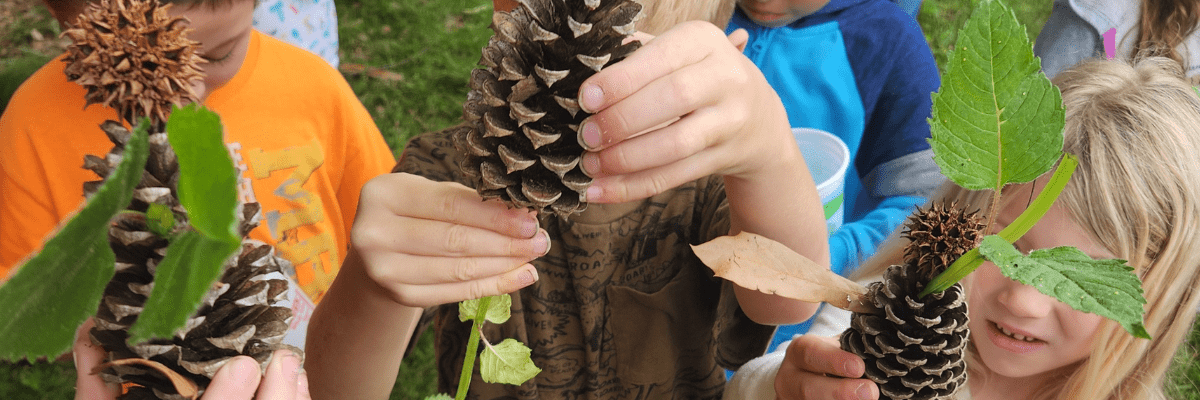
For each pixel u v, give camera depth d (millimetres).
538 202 469
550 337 809
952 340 516
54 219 915
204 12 728
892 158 1222
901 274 522
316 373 759
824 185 878
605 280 794
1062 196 717
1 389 1613
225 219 327
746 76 575
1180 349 1052
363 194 616
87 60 411
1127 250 709
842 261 1089
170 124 314
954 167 472
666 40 538
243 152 957
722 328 827
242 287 466
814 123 1193
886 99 1208
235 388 456
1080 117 723
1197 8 1254
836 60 1172
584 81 484
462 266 582
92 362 500
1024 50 454
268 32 1448
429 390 1734
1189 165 701
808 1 1136
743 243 536
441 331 866
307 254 1052
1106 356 729
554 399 827
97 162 429
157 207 417
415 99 2439
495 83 468
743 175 652
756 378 796
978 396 831
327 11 1600
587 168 512
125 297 435
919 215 517
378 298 678
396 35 2650
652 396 840
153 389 469
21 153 887
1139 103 712
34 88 896
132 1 419
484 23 2768
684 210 787
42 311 314
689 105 530
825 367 627
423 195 598
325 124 1059
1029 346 742
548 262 795
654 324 812
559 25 465
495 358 564
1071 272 436
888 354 530
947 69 462
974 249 491
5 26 2418
